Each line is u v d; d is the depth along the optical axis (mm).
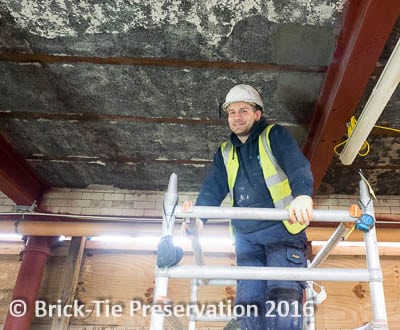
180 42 2215
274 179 1458
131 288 3541
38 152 3191
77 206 3621
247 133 1583
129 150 3148
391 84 1754
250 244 1484
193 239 1529
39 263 3357
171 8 2031
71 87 2539
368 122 1995
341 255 3584
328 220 1190
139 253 3689
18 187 3287
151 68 2383
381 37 1881
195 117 2754
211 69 2369
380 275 1144
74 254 3512
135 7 2033
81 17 2094
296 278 1144
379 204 3525
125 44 2240
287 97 2525
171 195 1267
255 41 2186
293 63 2297
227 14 2049
